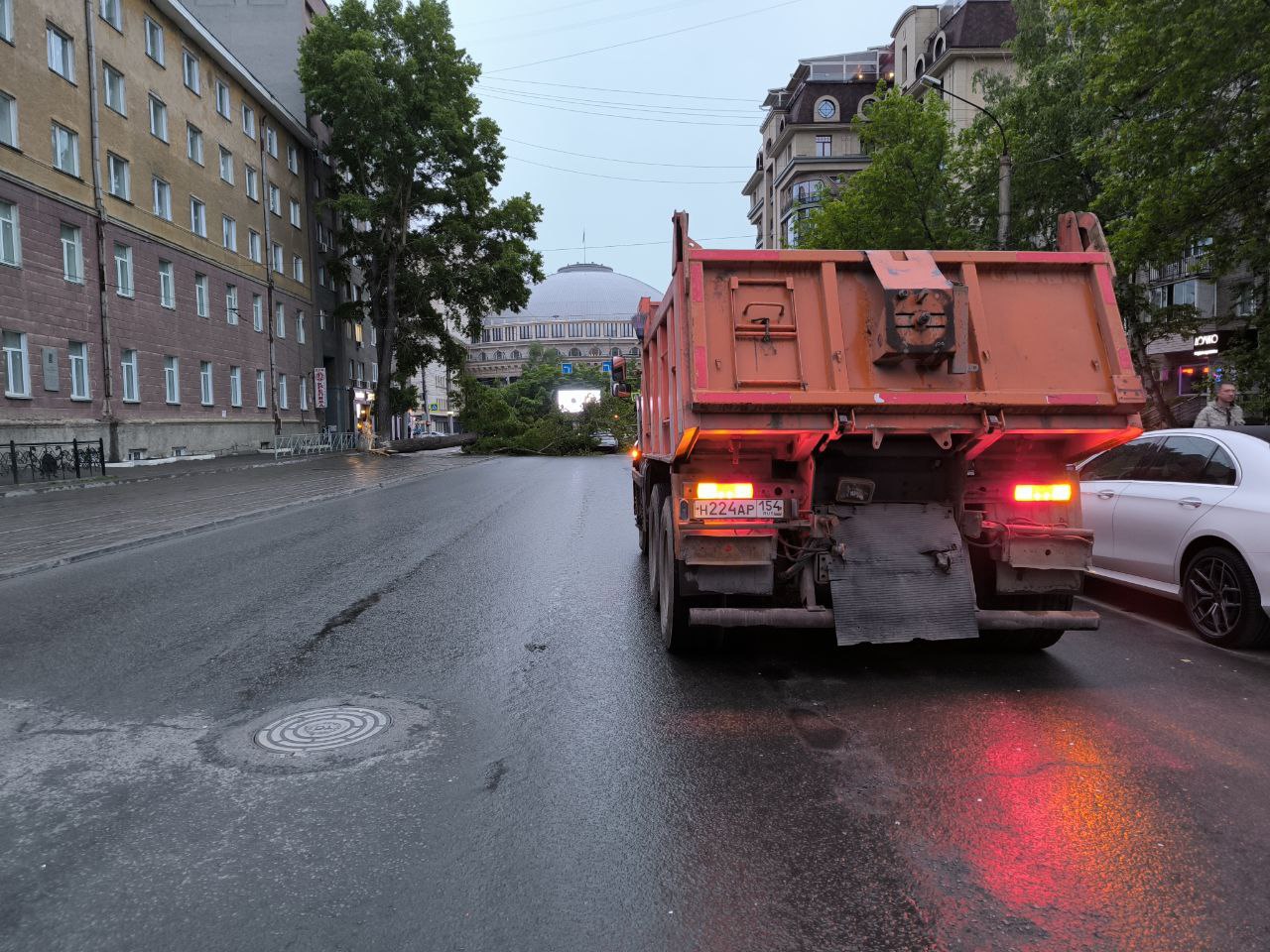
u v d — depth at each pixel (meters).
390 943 2.51
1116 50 15.41
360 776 3.71
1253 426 6.38
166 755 3.97
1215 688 4.92
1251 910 2.65
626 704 4.68
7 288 22.53
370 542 10.98
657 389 6.50
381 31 40.94
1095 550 7.18
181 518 13.19
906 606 4.94
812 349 4.86
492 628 6.44
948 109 25.28
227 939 2.53
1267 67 13.39
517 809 3.39
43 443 21.19
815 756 3.94
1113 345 4.97
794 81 65.44
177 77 32.06
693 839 3.14
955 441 5.05
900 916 2.64
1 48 22.47
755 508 5.05
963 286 4.79
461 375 48.00
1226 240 16.39
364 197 40.66
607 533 11.95
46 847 3.09
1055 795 3.48
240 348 37.12
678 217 4.89
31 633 6.28
